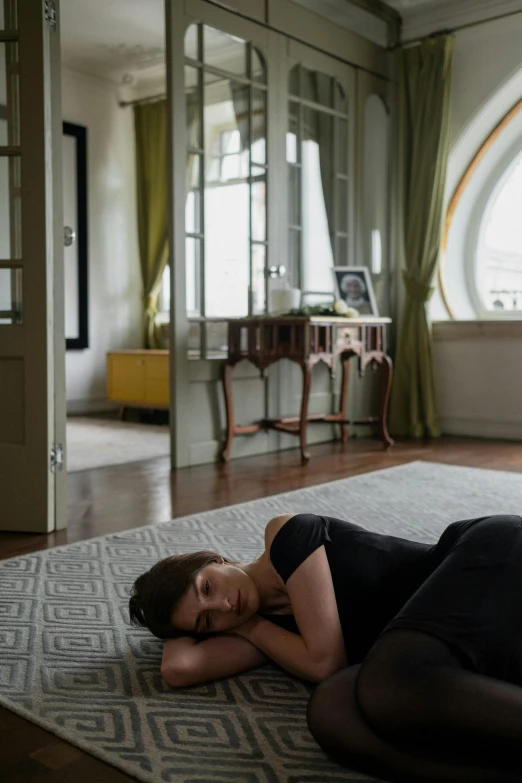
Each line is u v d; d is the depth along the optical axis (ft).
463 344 18.20
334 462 14.70
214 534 9.29
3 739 4.68
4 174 9.71
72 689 5.32
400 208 18.70
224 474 13.51
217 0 14.34
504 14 16.89
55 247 9.80
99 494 11.85
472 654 3.99
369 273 18.19
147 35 19.88
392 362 19.30
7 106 9.65
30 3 9.30
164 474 13.52
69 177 22.09
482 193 18.78
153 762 4.31
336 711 4.23
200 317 14.62
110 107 23.20
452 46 17.57
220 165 14.80
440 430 18.49
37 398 9.57
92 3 17.87
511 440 17.54
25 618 6.66
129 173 23.90
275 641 5.09
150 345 24.04
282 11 15.78
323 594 4.84
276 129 15.90
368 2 17.56
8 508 9.75
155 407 20.86
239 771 4.20
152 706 5.06
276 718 4.89
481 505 10.75
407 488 11.94
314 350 14.52
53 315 9.71
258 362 14.66
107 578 7.72
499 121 17.72
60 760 4.42
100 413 23.41
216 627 5.13
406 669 3.85
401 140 18.43
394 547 5.09
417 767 3.79
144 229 23.84
